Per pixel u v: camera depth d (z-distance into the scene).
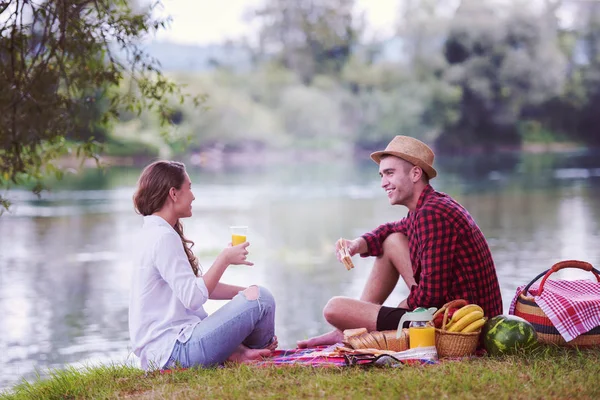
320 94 70.25
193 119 63.44
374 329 4.45
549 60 67.56
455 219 4.32
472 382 3.60
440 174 45.03
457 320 4.20
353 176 49.69
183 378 3.91
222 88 70.25
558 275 11.71
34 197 34.41
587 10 70.38
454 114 67.62
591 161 56.91
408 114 68.25
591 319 4.30
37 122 5.55
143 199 4.19
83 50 5.81
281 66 74.19
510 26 67.94
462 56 69.25
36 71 5.59
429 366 3.89
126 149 55.81
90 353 8.54
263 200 32.84
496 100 68.06
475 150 68.00
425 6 69.94
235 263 4.06
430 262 4.30
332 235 21.53
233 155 66.00
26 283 13.71
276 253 17.95
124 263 16.06
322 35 73.81
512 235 18.47
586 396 3.45
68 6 5.65
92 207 29.84
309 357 4.20
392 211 27.81
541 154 66.50
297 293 12.79
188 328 4.09
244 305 4.10
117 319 10.65
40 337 9.46
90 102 6.12
